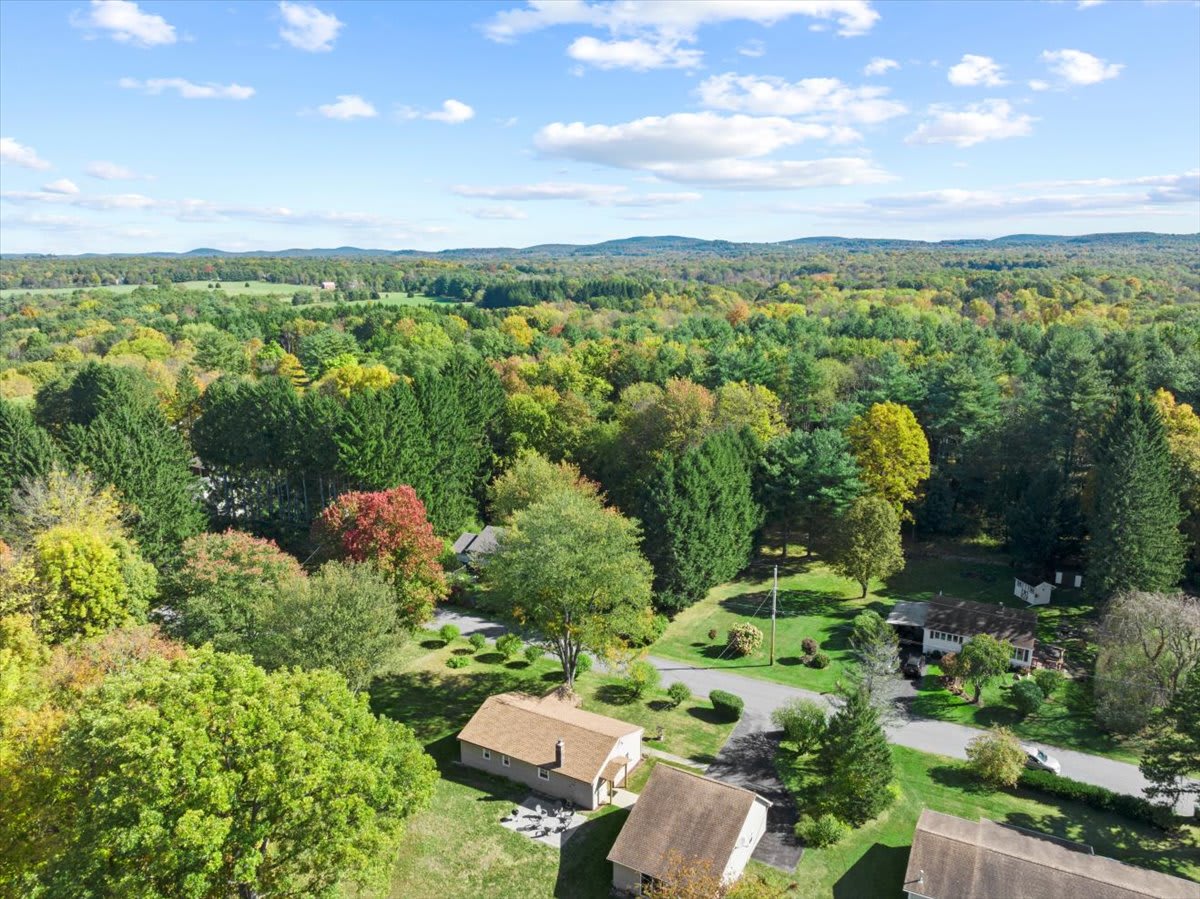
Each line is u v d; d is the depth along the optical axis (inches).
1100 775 1754.4
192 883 938.1
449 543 3122.5
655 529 2571.4
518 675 2206.0
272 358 5821.9
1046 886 1278.3
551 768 1633.9
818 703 2042.3
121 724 1014.4
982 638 2078.0
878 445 2974.9
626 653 2156.7
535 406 3604.8
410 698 2063.2
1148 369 3277.6
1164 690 1846.7
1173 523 2301.9
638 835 1419.8
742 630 2375.7
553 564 1909.4
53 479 2247.8
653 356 4680.1
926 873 1330.0
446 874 1425.9
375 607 1737.2
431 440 3184.1
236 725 1056.8
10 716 1203.2
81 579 1806.1
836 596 2780.5
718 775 1743.4
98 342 6594.5
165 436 2876.5
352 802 1072.8
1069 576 2728.8
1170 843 1519.4
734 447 2992.1
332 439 3036.4
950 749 1855.3
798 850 1501.0
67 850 995.3
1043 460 3125.0
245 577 1875.0
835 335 5797.2
